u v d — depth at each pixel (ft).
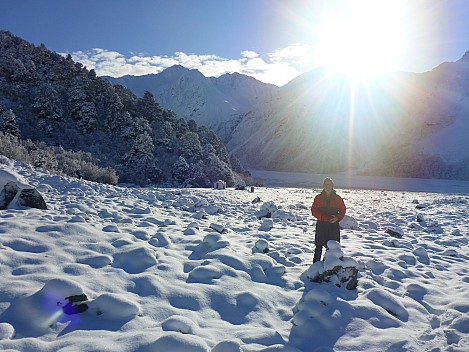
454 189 225.15
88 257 17.74
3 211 25.23
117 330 12.30
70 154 146.51
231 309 14.94
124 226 26.84
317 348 12.60
